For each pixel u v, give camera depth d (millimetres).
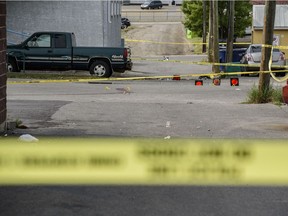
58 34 58375
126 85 53062
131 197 13477
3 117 21094
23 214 12188
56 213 12281
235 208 12859
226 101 37375
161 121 25703
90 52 58438
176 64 93000
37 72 62000
